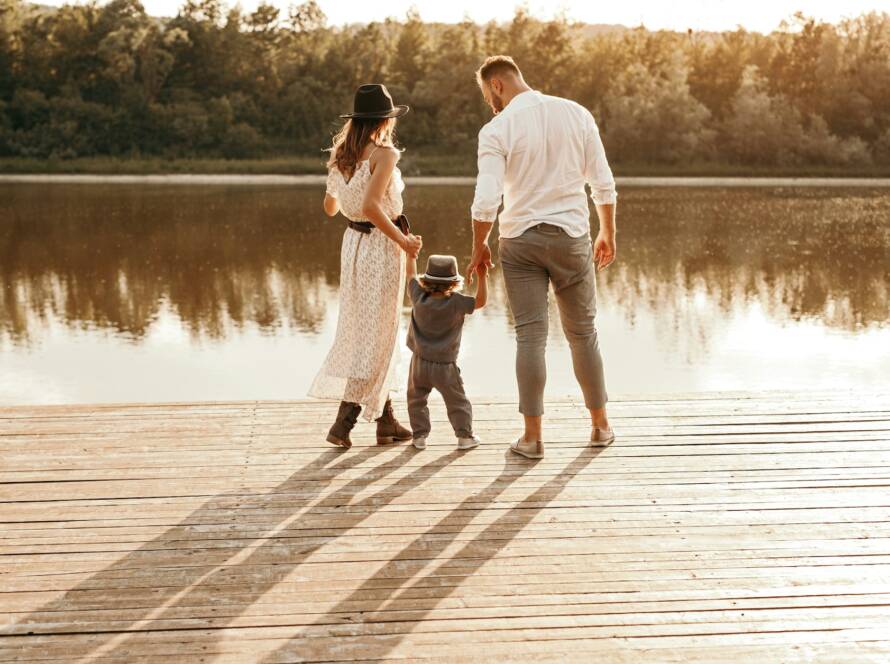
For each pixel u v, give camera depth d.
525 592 2.75
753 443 3.96
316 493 3.46
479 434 4.09
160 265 17.36
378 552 3.00
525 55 70.00
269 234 22.78
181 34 67.00
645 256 18.77
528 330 3.71
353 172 3.77
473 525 3.19
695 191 44.38
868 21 69.94
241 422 4.25
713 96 70.25
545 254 3.62
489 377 8.73
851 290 14.59
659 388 8.67
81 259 18.11
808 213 30.28
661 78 67.62
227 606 2.68
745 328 11.64
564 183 3.59
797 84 70.12
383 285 3.80
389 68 71.06
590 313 3.80
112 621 2.60
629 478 3.60
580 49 73.38
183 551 3.00
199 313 12.73
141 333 11.38
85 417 4.31
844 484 3.54
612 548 3.03
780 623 2.59
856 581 2.82
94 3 67.25
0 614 2.63
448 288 3.75
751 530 3.16
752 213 30.28
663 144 63.00
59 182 49.81
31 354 10.17
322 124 65.25
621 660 2.42
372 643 2.49
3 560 2.94
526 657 2.44
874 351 10.27
